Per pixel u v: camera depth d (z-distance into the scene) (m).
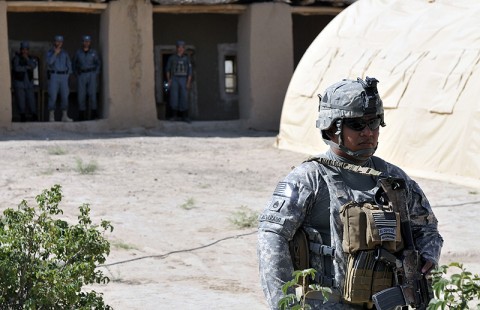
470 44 16.42
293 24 27.36
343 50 19.58
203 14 26.11
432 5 18.52
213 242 11.02
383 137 17.23
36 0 22.78
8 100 22.41
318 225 4.45
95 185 14.84
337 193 4.41
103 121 23.59
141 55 24.02
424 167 16.14
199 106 26.08
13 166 16.61
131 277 9.34
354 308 4.40
